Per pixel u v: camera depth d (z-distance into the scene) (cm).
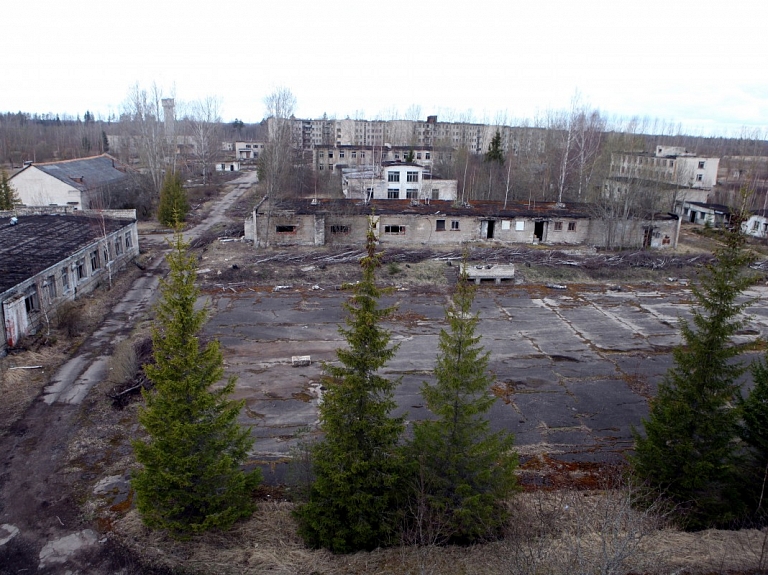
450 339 1155
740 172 8188
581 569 916
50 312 2475
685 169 6338
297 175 6462
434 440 1169
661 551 1110
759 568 1091
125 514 1288
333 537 1153
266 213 3900
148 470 1141
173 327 1138
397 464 1126
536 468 1510
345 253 3638
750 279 1248
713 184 6888
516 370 2116
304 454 1315
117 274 3384
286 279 3206
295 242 3988
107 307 2777
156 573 1118
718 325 1243
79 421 1681
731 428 1291
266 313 2675
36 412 1731
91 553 1175
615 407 1858
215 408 1198
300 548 1178
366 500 1116
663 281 3456
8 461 1480
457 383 1124
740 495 1305
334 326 2517
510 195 5875
